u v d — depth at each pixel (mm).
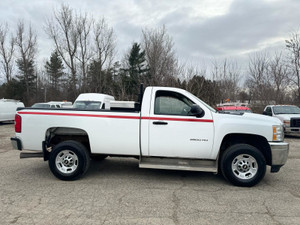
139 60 34625
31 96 43625
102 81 32125
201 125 4488
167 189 4285
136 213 3293
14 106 19016
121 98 20641
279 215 3283
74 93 33094
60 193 4020
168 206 3539
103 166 5918
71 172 4680
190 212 3348
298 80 20859
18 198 3791
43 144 4770
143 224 2990
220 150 4836
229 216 3238
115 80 33375
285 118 11711
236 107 11875
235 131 4422
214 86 19875
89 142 4777
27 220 3061
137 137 4613
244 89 30703
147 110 4609
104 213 3279
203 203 3666
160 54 22297
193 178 5000
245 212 3367
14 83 41250
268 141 4422
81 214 3244
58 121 4727
